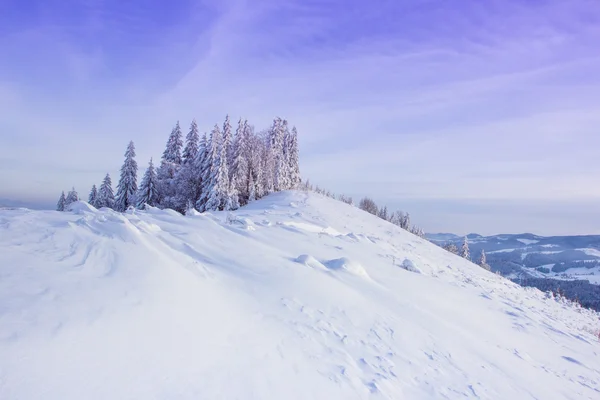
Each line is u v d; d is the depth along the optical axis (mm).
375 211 88438
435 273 18188
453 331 9297
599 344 12766
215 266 8531
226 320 5793
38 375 3184
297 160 59594
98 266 5805
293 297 8047
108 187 45156
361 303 9047
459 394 6016
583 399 7504
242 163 47656
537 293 26625
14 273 4762
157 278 5973
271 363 5020
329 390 4863
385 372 5980
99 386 3355
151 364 3951
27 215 8750
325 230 25750
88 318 4254
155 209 15617
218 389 4012
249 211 32625
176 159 47844
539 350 10227
